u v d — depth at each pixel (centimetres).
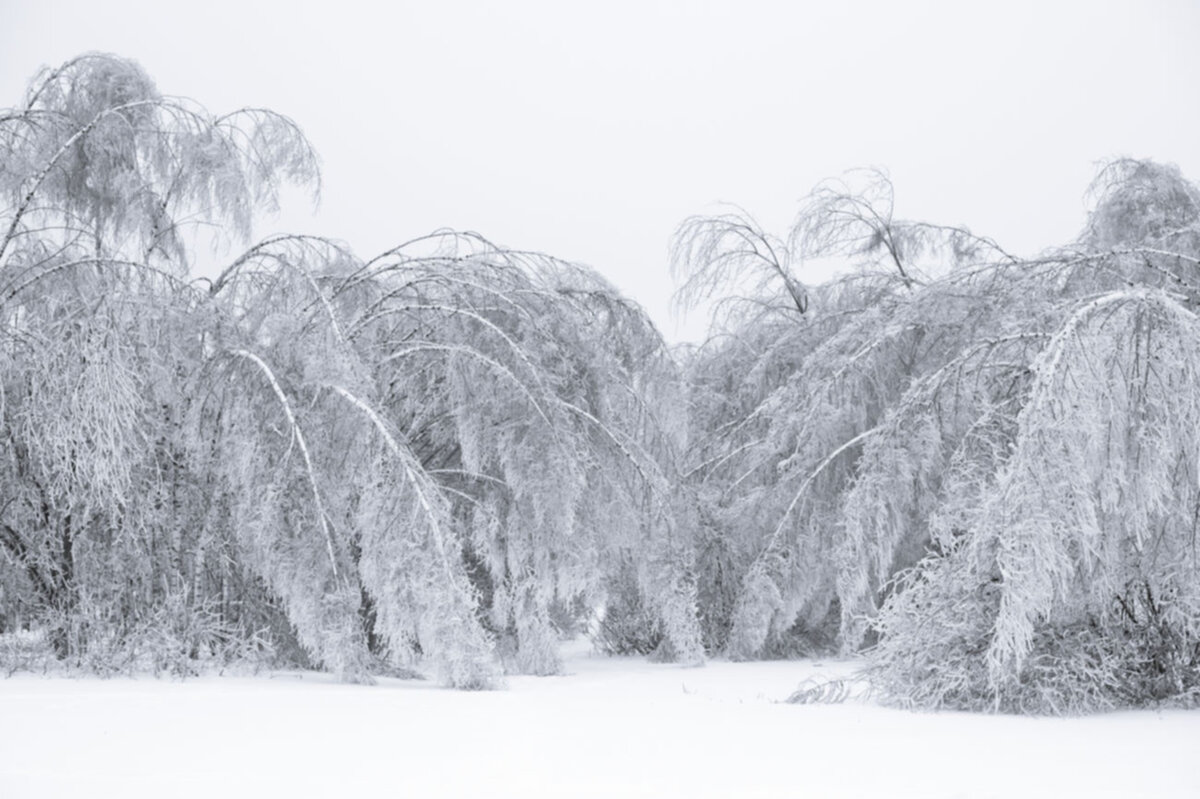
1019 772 679
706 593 1684
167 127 1456
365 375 1278
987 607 1021
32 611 1263
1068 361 999
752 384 1814
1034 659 989
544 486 1374
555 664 1405
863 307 1753
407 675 1309
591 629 1880
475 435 1395
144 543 1252
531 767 690
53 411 1191
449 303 1464
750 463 1730
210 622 1251
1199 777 664
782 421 1641
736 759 723
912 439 1433
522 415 1393
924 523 1502
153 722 853
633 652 1791
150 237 1440
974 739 816
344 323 1408
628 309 1570
